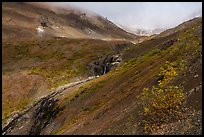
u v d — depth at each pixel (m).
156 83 35.69
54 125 52.81
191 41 38.38
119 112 35.09
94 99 51.59
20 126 64.81
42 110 63.97
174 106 23.38
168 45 61.66
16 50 194.12
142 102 30.06
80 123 41.72
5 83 124.62
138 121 26.59
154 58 52.50
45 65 157.88
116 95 45.94
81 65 148.00
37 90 119.06
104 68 132.25
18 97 113.19
